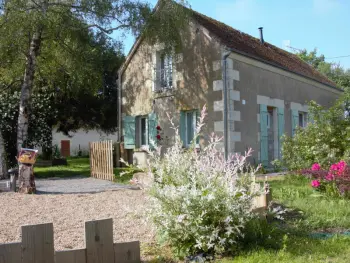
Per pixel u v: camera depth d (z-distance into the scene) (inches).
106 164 469.7
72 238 187.0
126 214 239.8
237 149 499.8
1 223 218.4
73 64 565.9
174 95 562.6
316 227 199.8
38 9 474.9
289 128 615.5
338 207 239.1
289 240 169.8
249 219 165.8
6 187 377.4
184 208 156.0
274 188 322.7
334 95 781.3
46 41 580.4
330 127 411.2
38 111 672.4
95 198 307.4
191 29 540.1
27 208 264.7
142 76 621.0
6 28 476.1
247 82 529.7
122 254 139.7
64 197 315.3
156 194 160.9
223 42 506.0
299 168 400.8
